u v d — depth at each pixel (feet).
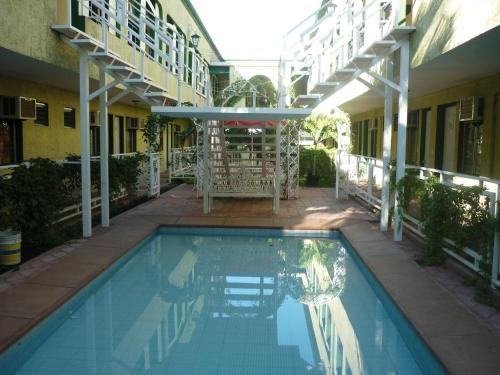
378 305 18.83
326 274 22.88
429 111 36.81
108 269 21.57
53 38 23.26
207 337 15.75
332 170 53.06
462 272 19.48
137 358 14.17
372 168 35.06
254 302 19.13
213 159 36.63
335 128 53.98
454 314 15.58
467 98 28.45
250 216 33.47
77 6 25.54
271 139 43.06
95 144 41.68
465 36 18.08
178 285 21.02
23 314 15.34
